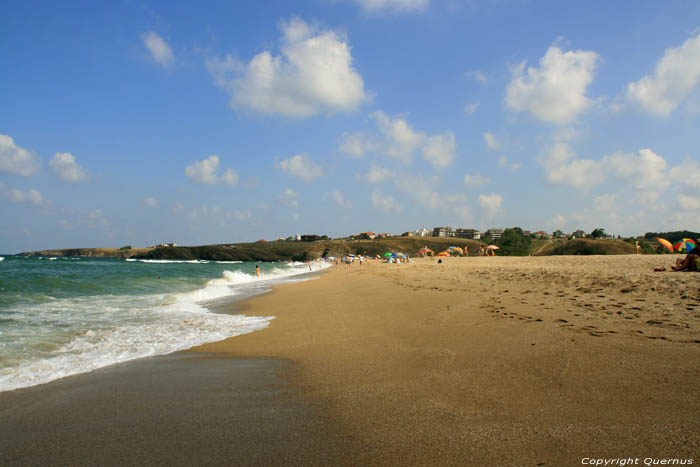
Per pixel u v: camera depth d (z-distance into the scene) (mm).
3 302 14445
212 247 172875
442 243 183000
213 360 6391
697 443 2840
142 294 18547
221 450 3184
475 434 3230
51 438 3486
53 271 35000
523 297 10914
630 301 8914
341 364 5707
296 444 3248
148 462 3012
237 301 16234
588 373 4461
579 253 103375
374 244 175250
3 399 4543
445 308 10117
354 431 3436
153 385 5035
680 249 26422
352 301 13727
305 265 95688
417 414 3701
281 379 5156
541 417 3461
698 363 4539
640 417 3320
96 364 6152
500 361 5191
